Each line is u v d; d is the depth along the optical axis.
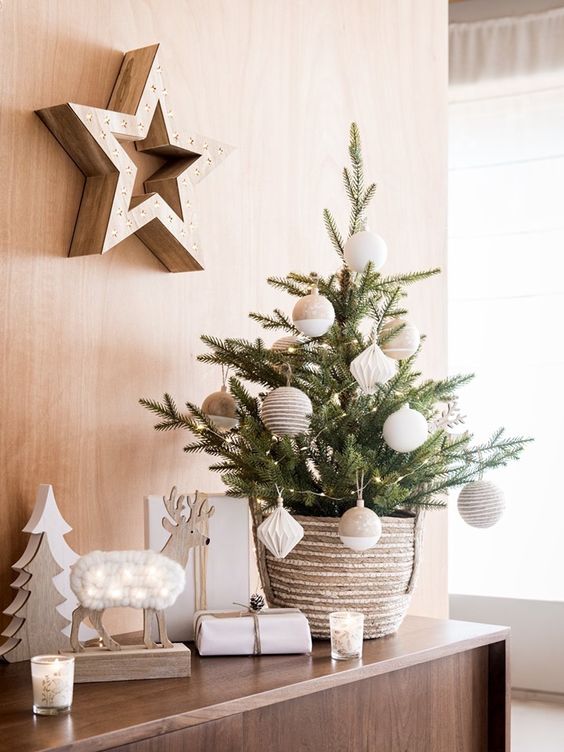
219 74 1.88
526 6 3.35
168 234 1.67
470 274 3.39
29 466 1.50
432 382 1.62
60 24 1.56
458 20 3.43
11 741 1.00
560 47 3.29
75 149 1.55
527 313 3.31
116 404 1.65
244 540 1.54
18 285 1.49
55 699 1.10
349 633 1.38
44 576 1.40
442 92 2.63
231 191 1.90
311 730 1.32
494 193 3.36
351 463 1.44
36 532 1.41
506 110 3.35
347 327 1.57
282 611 1.47
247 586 1.54
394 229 2.39
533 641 3.24
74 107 1.49
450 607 3.34
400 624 1.66
